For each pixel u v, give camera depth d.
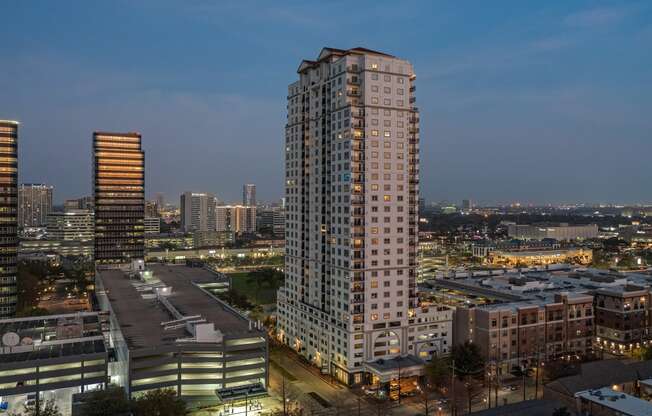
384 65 149.12
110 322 170.25
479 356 141.38
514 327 156.38
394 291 150.62
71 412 117.88
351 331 144.75
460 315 159.00
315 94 167.12
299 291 175.50
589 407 111.94
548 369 149.25
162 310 167.88
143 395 117.81
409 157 156.12
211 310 167.00
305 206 172.25
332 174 153.50
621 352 168.88
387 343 149.62
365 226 146.12
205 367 128.88
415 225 155.88
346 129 147.12
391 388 137.75
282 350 178.25
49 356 127.62
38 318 167.00
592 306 173.62
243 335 132.38
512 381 147.75
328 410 127.94
